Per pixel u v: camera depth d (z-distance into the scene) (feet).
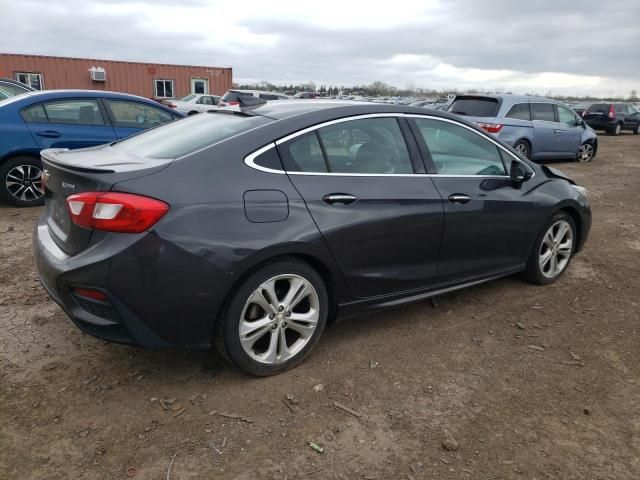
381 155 11.35
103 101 24.64
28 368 10.30
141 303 8.64
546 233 14.78
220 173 9.30
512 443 8.64
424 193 11.66
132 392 9.65
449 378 10.46
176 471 7.80
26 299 13.42
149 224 8.50
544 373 10.77
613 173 40.34
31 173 23.15
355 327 12.47
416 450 8.42
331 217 10.19
